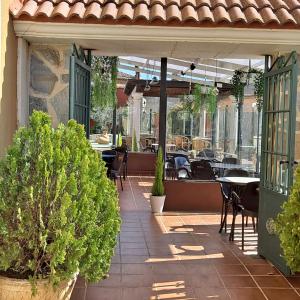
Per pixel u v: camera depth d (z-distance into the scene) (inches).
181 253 195.0
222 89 330.3
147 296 146.3
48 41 177.3
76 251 105.1
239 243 213.8
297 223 113.7
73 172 111.0
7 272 108.8
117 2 176.7
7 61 157.4
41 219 103.3
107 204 120.6
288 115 166.2
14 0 165.2
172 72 327.9
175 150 313.0
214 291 151.9
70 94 167.9
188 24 166.6
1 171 109.7
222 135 324.2
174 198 291.0
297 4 178.1
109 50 201.9
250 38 169.9
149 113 436.1
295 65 161.6
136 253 193.3
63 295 110.4
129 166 458.9
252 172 280.2
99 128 563.2
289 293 151.3
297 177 117.0
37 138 110.9
